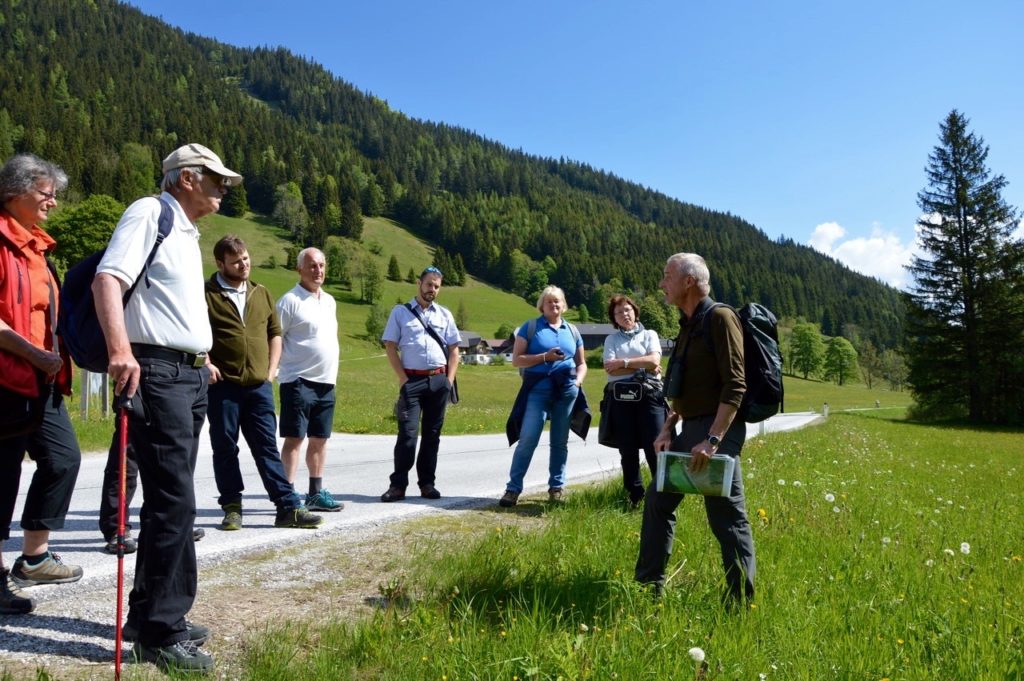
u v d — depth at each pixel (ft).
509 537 15.94
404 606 12.27
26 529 12.63
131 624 10.14
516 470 22.34
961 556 18.25
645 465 29.48
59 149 468.34
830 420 129.18
